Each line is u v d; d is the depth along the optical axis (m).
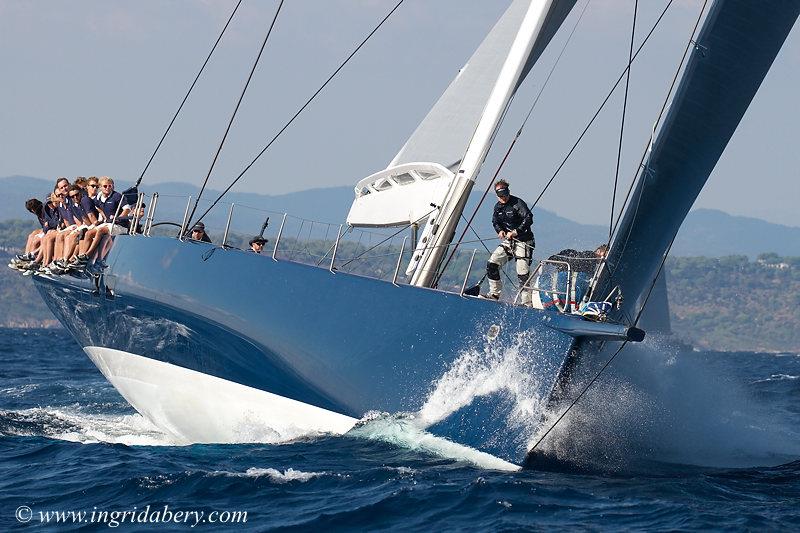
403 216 38.84
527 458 30.19
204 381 38.38
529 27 36.06
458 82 41.06
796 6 28.73
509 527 24.83
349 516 26.03
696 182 30.61
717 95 29.69
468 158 36.59
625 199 30.58
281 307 35.44
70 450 36.62
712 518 25.89
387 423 32.91
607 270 31.12
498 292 34.75
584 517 25.94
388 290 33.50
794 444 39.78
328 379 34.16
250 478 29.92
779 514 26.48
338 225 35.91
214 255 38.12
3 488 30.66
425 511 26.31
